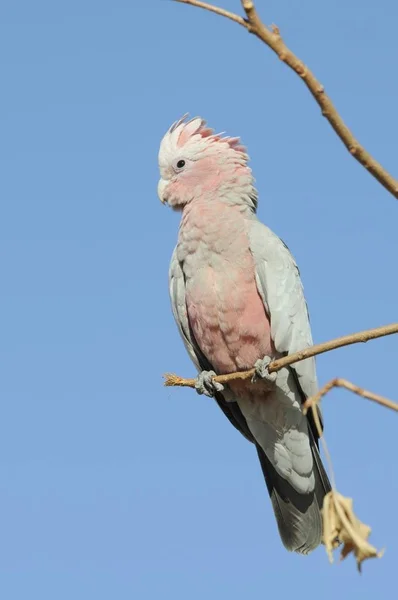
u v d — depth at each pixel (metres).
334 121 5.74
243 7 5.63
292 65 5.65
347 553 5.76
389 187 5.88
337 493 5.87
